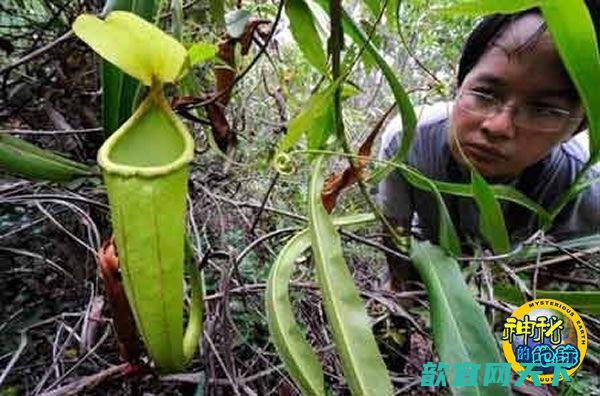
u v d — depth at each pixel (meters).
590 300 0.71
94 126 0.96
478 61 0.84
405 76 1.86
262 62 1.26
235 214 1.05
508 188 0.77
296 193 1.27
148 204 0.49
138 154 0.53
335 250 0.59
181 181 0.50
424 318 0.78
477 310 0.59
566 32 0.60
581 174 0.74
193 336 0.58
